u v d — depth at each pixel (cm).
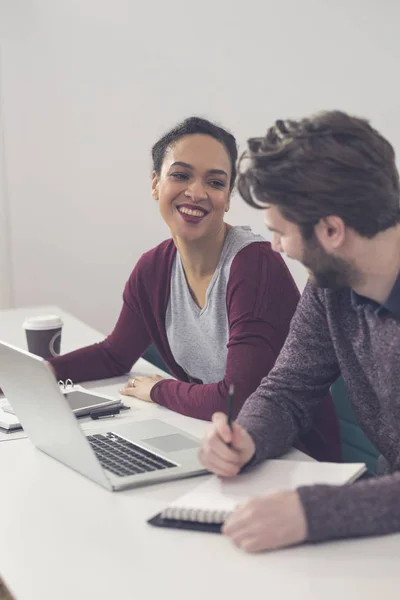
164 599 100
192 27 379
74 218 381
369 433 151
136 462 145
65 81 369
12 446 159
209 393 173
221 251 192
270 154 123
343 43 396
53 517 125
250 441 138
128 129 380
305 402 156
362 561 108
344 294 145
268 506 112
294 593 101
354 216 123
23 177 371
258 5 384
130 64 375
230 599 100
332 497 113
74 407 177
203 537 117
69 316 290
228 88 389
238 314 181
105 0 367
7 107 363
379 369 137
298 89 396
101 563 110
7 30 358
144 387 190
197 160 186
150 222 391
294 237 128
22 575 108
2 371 153
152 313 209
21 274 379
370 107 405
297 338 158
